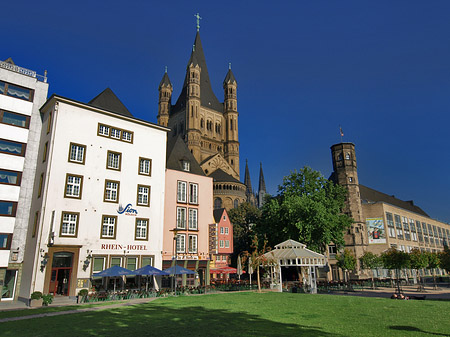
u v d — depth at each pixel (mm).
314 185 55375
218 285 40125
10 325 15898
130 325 14641
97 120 36719
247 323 14516
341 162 80438
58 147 33344
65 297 30344
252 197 193250
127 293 31078
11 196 34031
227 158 114312
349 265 49781
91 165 35219
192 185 46656
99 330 13656
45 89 38250
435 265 51812
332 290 42000
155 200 39531
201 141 109062
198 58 122688
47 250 30656
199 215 46094
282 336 11578
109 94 42000
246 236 73312
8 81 35844
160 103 123375
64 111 34500
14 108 35781
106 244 34438
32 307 25281
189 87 108875
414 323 14188
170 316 17031
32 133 36438
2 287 32031
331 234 49875
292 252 35750
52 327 14914
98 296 29156
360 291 40969
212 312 18203
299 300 24438
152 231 38406
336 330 12648
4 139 34625
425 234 106938
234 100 119875
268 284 39938
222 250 67750
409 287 49438
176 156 49844
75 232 32719
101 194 35281
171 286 37406
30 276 30422
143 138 40219
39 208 32250
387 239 79188
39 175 34344
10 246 33031
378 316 16312
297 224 46156
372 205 82562
